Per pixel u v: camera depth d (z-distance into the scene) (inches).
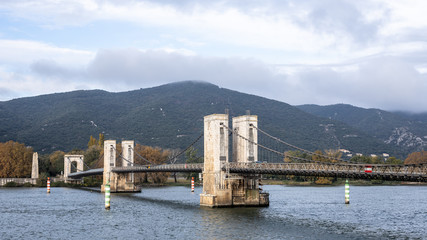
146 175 7544.3
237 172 3385.8
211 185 3538.4
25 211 3602.4
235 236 2379.4
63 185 7283.5
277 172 2876.5
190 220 2918.3
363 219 3026.6
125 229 2674.7
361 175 2262.6
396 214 3341.5
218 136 3521.2
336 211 3464.6
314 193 5413.4
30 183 7327.8
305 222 2819.9
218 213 3206.2
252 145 3580.2
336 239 2285.9
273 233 2447.1
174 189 6387.8
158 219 3026.6
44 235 2527.1
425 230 2596.0
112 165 5880.9
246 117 3597.4
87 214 3376.0
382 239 2290.8
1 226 2834.6
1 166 7549.2
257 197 3590.1
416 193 5482.3
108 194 3700.8
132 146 6067.9
